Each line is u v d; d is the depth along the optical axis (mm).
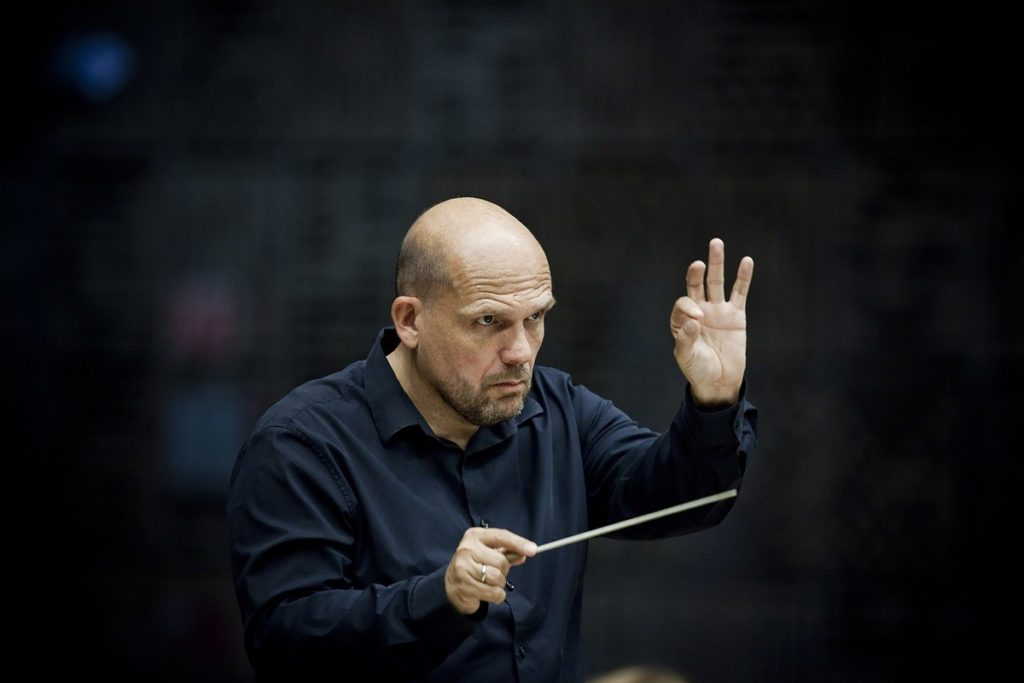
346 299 25312
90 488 25391
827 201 24609
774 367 24594
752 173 24703
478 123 25078
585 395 9148
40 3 25406
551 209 24906
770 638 23984
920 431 24344
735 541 24328
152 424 25422
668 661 24062
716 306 8039
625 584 24250
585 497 8625
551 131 24953
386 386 8219
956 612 24000
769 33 24672
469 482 8219
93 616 24906
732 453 8055
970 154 24422
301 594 7539
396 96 25203
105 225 25641
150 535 25250
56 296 25625
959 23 24406
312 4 25328
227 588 24984
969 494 24203
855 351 24516
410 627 7035
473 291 7625
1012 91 24297
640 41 24828
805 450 24438
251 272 25438
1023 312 24250
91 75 25531
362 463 8047
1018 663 23734
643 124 24828
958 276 24406
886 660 23922
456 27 25094
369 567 7887
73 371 25547
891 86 24547
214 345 25438
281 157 25391
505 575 6898
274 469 7879
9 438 25469
